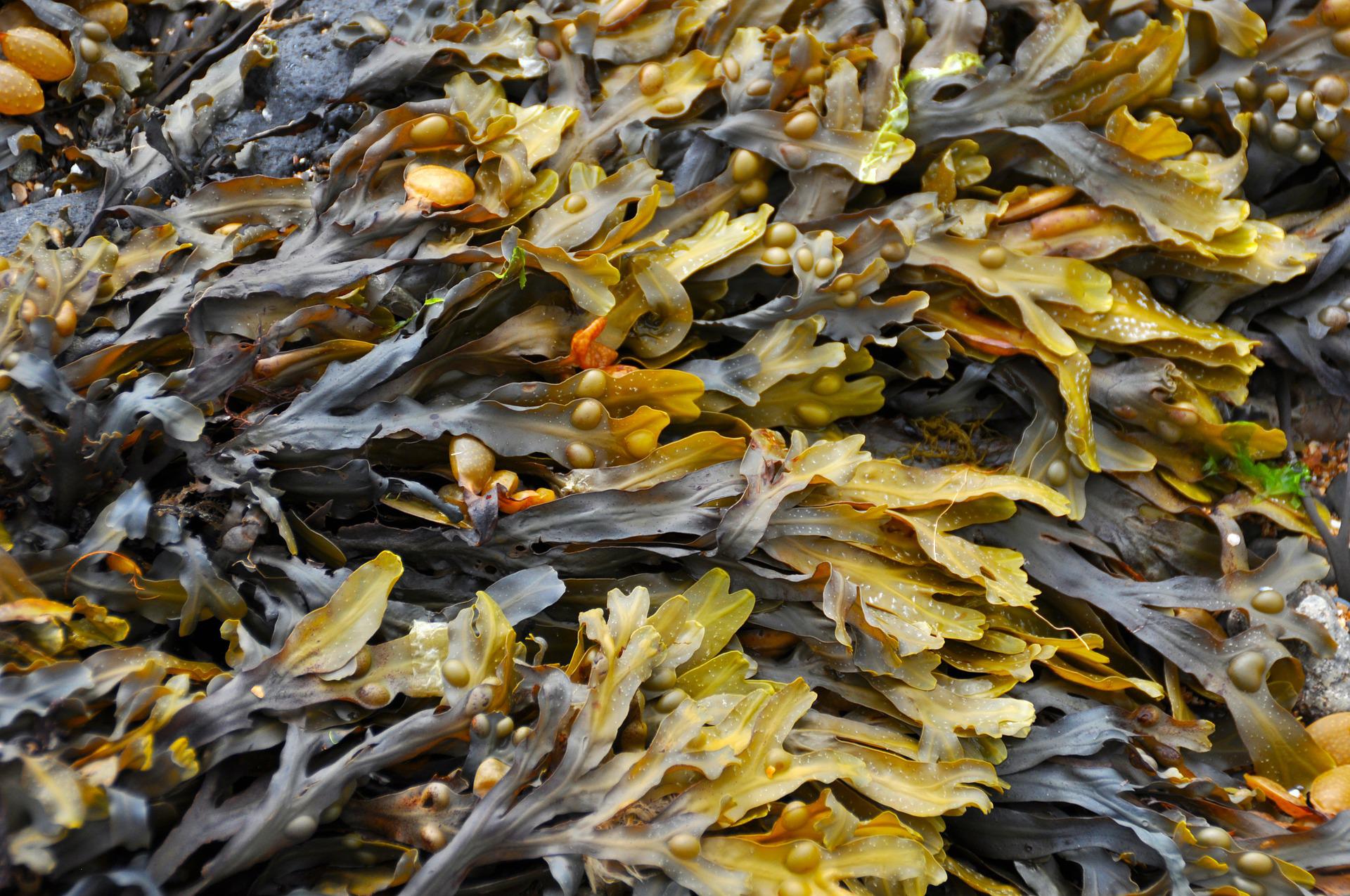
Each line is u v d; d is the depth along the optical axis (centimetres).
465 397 88
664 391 88
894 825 85
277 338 86
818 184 91
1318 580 92
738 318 90
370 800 82
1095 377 92
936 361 91
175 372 85
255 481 84
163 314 86
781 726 84
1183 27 92
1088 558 92
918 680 87
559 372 88
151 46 95
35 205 90
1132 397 91
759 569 87
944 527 89
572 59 92
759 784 83
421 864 82
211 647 84
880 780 86
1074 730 89
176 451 85
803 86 92
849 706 88
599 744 83
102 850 79
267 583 84
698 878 82
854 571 88
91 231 89
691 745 83
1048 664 89
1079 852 87
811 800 86
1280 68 94
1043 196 92
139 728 80
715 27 93
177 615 83
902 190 93
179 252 88
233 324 87
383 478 85
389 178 89
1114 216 92
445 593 86
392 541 86
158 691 81
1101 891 87
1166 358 92
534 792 82
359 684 83
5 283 86
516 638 85
